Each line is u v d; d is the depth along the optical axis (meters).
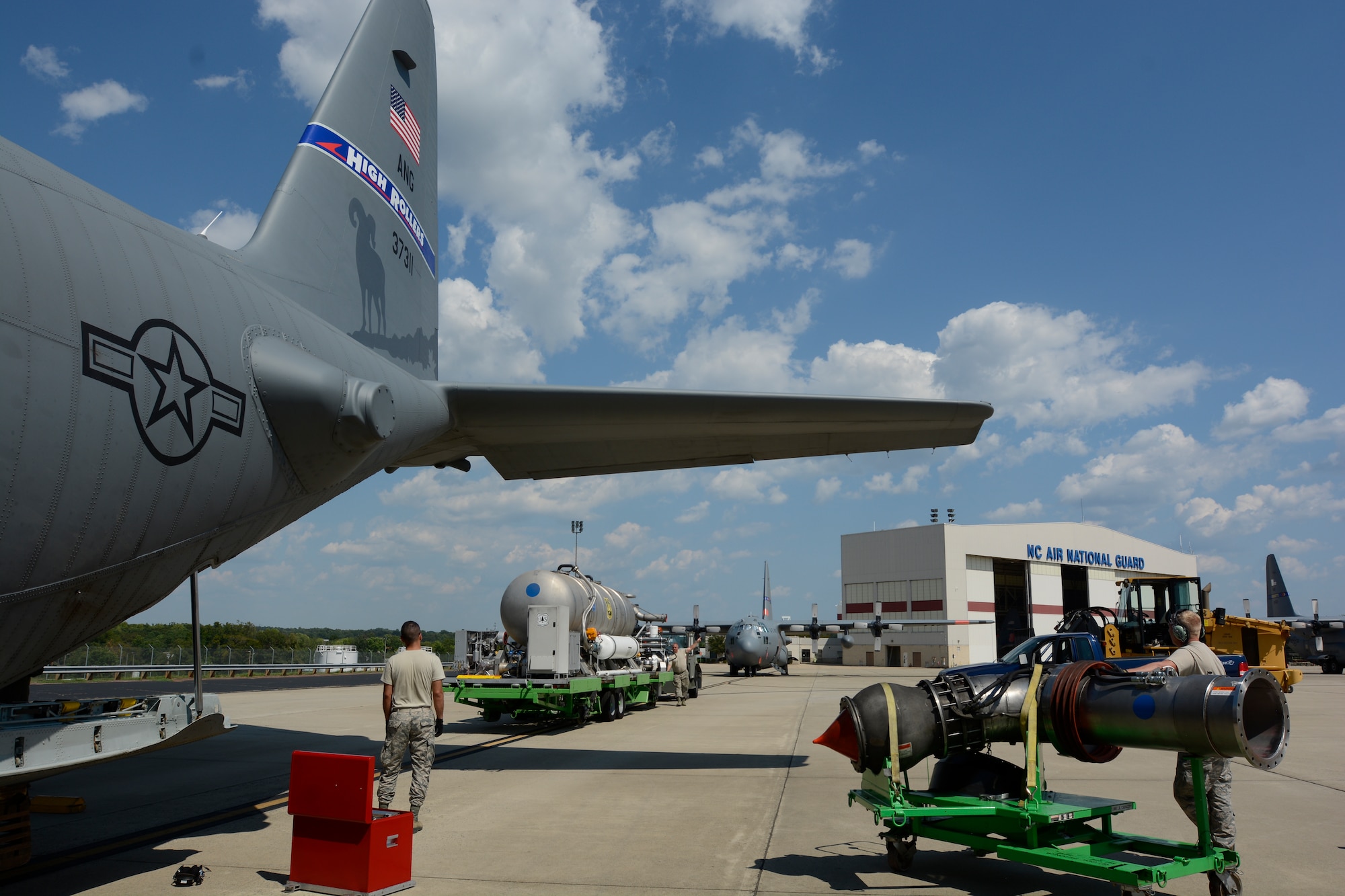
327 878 5.34
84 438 4.46
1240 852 6.36
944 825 5.83
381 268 8.88
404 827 5.50
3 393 4.02
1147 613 20.02
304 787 5.45
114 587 5.07
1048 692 5.57
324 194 7.96
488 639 17.53
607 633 18.02
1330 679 35.50
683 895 5.31
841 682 34.34
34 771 4.56
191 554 5.59
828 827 7.20
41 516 4.32
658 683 19.98
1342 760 11.34
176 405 5.02
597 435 8.59
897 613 56.78
